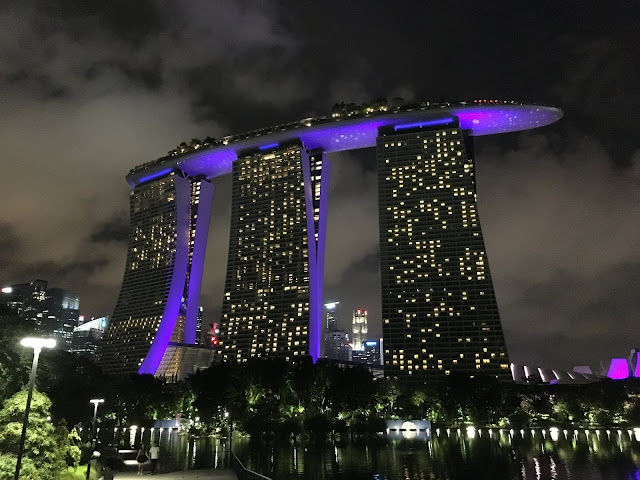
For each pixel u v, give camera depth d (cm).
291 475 8650
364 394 17325
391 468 9525
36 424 4572
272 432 16338
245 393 16738
